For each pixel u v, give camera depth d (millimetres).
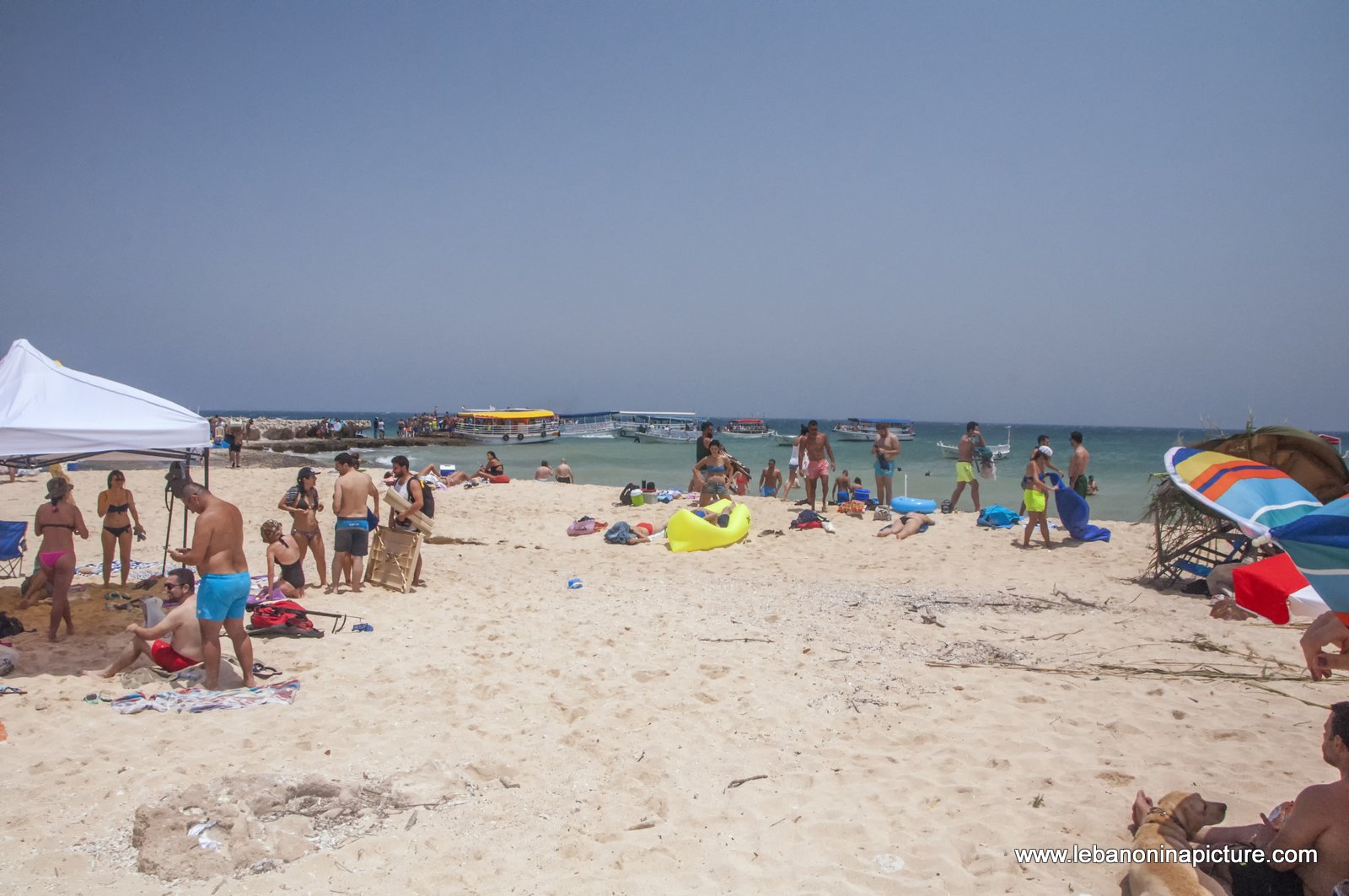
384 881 3498
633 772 4621
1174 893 3004
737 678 6223
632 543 13359
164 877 3416
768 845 3844
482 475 22453
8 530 8914
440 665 6531
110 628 7500
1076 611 8414
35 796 4117
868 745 4996
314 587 9562
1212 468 3727
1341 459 6160
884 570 11117
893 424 63750
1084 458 14117
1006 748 4859
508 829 3980
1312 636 3133
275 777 4156
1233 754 4684
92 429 6488
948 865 3619
